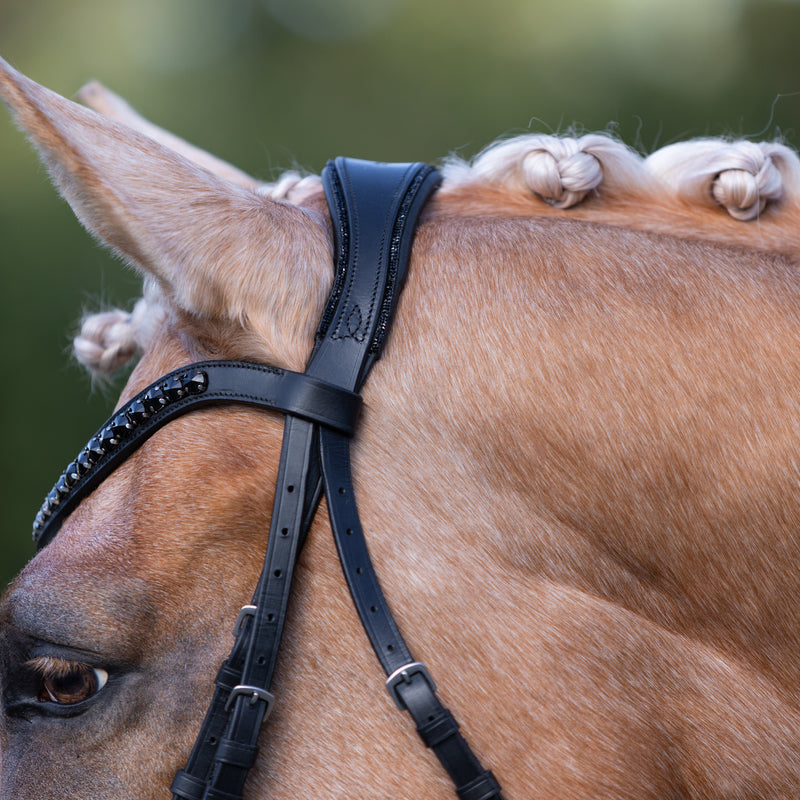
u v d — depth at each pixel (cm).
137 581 234
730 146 279
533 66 1823
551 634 233
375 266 255
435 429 244
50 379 1339
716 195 276
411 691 227
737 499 243
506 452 243
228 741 225
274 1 1950
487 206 282
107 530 242
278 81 1895
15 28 1850
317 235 260
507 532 240
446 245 264
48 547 249
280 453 239
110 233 244
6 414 1314
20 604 239
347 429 240
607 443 243
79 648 232
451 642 232
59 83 1797
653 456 243
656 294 253
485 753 227
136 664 233
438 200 284
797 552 242
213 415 246
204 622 233
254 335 247
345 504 236
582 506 243
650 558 244
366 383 246
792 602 244
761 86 1745
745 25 1770
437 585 235
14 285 1365
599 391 245
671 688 236
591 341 248
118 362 329
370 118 1873
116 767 231
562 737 227
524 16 1841
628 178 284
